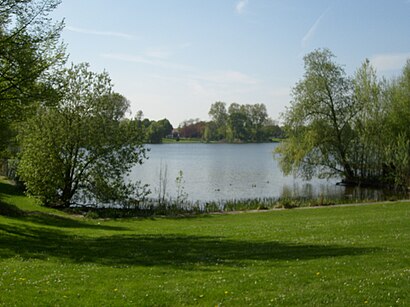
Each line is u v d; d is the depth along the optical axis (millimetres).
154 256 15586
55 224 26922
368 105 55844
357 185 57688
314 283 11039
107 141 36562
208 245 17859
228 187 56156
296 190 53469
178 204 39312
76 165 36469
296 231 21125
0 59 21156
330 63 57438
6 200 34625
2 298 9984
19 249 17094
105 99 37250
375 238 18109
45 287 11000
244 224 26016
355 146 56906
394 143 51094
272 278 11625
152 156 118438
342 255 14570
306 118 57344
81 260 14875
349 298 9766
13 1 20547
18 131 34938
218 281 11422
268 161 99125
